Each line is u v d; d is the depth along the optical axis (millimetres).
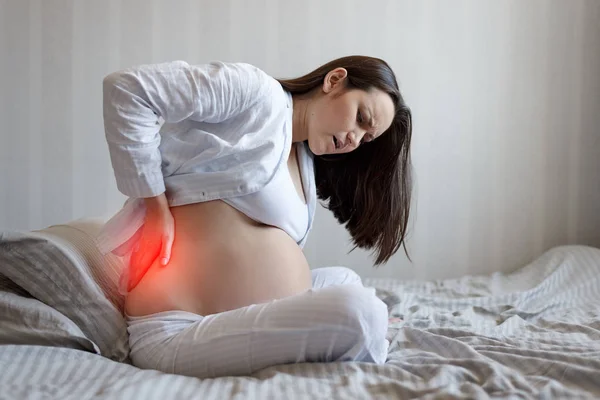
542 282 2082
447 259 2566
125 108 1164
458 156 2549
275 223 1323
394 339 1340
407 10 2473
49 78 2291
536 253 2605
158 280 1246
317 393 1003
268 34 2410
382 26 2463
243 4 2391
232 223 1273
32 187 2303
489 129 2557
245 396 982
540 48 2555
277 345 1117
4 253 1284
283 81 1452
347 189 1659
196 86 1200
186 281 1241
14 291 1321
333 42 2441
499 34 2531
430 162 2537
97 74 2312
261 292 1258
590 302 1977
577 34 2566
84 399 951
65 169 2316
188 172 1282
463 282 2303
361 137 1411
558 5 2551
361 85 1406
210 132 1294
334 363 1115
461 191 2559
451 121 2533
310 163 1505
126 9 2320
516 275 2369
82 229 1474
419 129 2520
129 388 981
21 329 1194
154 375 1086
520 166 2582
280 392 1004
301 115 1439
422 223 2551
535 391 1002
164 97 1183
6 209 2293
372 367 1110
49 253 1293
